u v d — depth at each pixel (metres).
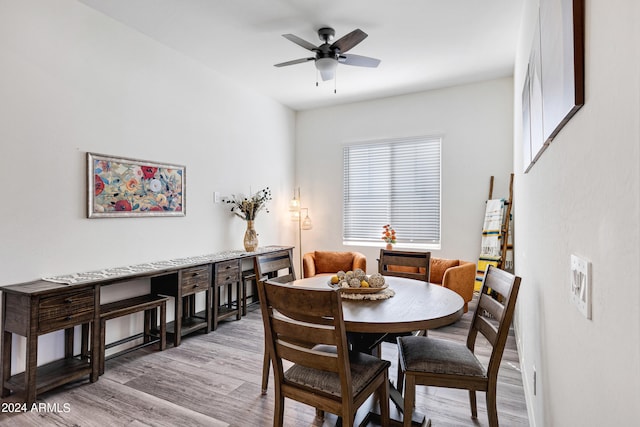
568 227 1.08
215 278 3.65
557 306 1.26
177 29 3.25
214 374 2.65
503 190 4.39
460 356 1.87
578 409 0.95
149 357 2.96
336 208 5.48
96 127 2.95
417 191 4.95
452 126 4.67
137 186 3.26
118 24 3.11
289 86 4.68
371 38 3.38
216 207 4.20
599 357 0.76
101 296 2.96
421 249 4.88
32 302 2.21
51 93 2.64
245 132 4.66
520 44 3.06
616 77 0.65
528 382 2.16
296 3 2.84
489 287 2.04
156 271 2.99
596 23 0.77
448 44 3.50
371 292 2.13
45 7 2.61
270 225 5.19
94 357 2.53
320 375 1.65
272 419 2.07
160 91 3.50
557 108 1.11
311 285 2.47
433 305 1.92
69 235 2.76
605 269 0.72
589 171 0.83
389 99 5.08
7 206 2.41
